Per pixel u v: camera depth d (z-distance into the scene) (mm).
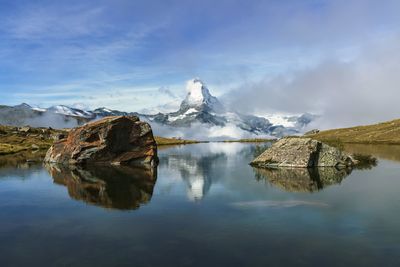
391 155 113688
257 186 59562
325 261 27844
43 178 71812
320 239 32562
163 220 39375
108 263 28047
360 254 29094
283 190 55688
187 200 49312
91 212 43250
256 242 32031
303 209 43250
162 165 96750
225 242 32125
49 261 28656
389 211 41906
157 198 50938
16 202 49250
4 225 38344
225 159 115750
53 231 36031
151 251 30328
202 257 28891
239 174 74688
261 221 38438
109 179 69750
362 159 94312
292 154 85812
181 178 70000
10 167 92500
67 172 81500
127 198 51188
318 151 86438
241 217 40094
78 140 98938
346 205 45062
